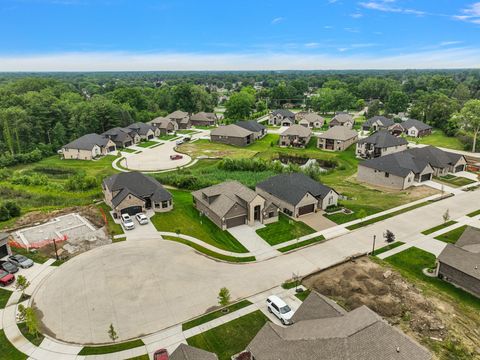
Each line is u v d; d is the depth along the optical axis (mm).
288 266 39250
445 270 36406
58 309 32562
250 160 81000
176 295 34438
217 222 49625
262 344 24531
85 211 55375
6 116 99562
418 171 66812
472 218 50469
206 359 23688
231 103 141625
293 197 52531
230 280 36812
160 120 126250
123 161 90812
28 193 67125
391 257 40844
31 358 26938
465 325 29328
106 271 38344
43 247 43875
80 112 118375
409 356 21312
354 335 22016
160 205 54469
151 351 27438
